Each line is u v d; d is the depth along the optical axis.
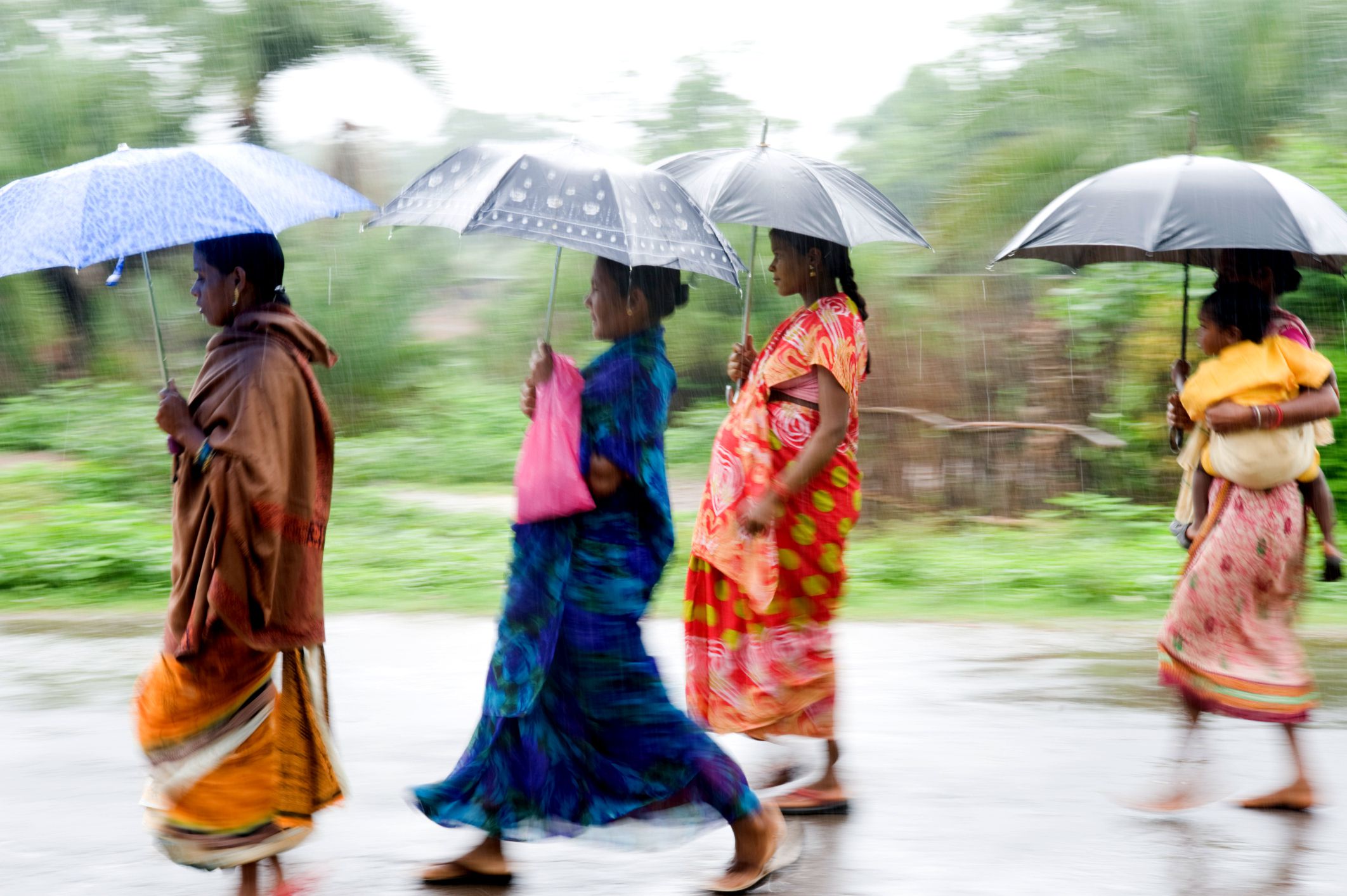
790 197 4.15
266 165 3.48
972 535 10.47
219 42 18.64
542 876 3.77
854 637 6.98
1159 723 5.33
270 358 3.39
